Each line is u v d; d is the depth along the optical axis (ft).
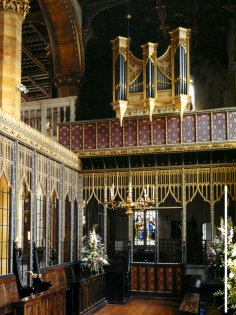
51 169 42.96
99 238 48.26
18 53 39.65
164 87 49.08
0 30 38.91
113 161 50.80
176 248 56.70
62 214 45.29
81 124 51.19
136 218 61.67
